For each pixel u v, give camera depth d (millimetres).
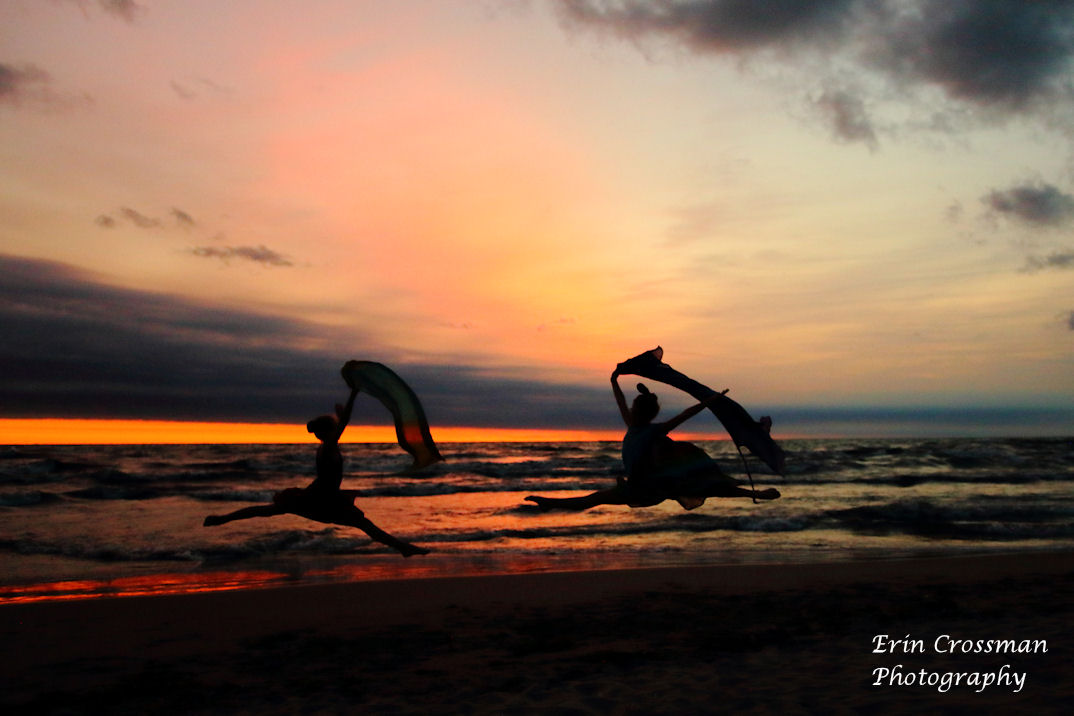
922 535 19000
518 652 7973
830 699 6008
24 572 13797
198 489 31109
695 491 5059
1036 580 11953
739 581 12086
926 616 9227
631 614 9773
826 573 12789
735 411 5117
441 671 7258
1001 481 36469
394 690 6664
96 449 73375
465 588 11625
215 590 12188
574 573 12852
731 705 5961
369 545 17203
